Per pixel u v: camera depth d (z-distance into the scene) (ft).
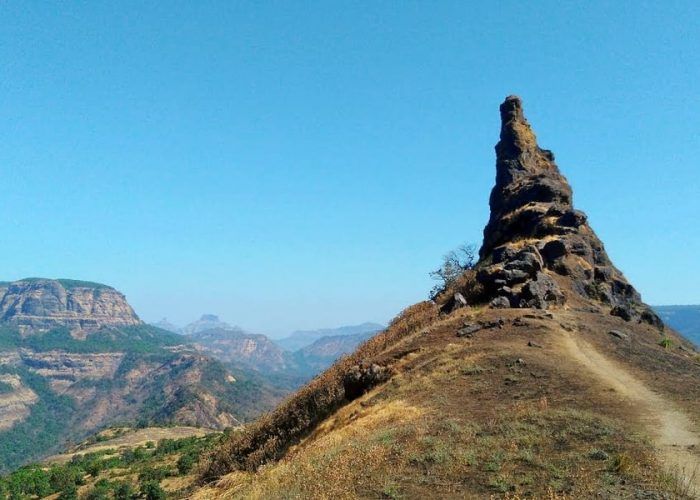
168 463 261.24
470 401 67.87
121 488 211.41
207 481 104.47
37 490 269.23
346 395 96.73
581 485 40.11
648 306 164.35
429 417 63.05
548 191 184.03
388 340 122.11
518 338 96.78
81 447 497.87
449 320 115.24
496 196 210.79
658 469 42.63
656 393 69.72
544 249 155.12
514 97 230.07
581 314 123.54
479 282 135.23
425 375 84.84
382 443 54.80
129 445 462.19
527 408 61.31
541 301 121.19
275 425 106.42
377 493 42.98
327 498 43.65
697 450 47.42
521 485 41.37
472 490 41.55
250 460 97.09
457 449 49.90
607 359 89.66
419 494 41.86
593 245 173.58
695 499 37.17
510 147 217.77
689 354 123.34
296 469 55.67
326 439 71.82
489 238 192.54
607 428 52.70
